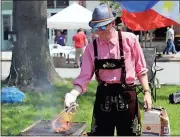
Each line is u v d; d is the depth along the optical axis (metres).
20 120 5.05
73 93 3.40
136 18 5.37
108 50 3.38
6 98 5.27
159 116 3.67
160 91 6.76
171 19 5.35
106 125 3.48
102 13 3.31
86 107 5.75
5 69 5.63
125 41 3.38
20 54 5.71
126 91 3.41
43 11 5.88
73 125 3.62
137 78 3.52
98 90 3.47
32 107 5.50
